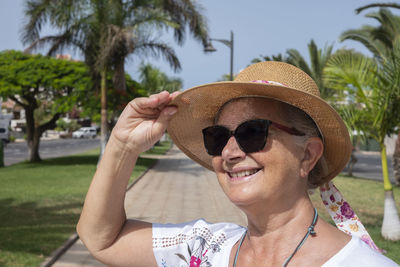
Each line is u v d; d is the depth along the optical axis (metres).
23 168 17.88
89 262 5.17
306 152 1.19
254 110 1.18
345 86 6.31
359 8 11.15
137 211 9.12
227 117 1.23
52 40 15.73
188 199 10.84
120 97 18.42
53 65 19.06
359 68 6.19
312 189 1.38
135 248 1.42
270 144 1.11
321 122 1.18
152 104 1.29
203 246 1.37
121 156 1.34
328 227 1.14
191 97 1.32
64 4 14.66
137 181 14.24
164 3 15.70
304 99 1.12
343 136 1.20
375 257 1.01
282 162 1.11
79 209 8.59
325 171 1.33
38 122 28.80
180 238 1.43
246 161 1.13
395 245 5.91
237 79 1.29
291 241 1.13
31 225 7.02
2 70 18.58
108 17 14.81
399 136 14.01
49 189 11.58
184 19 16.02
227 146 1.17
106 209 1.37
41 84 18.56
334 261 1.03
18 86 18.16
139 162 20.69
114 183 1.35
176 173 17.12
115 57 15.74
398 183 13.90
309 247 1.09
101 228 1.39
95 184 1.37
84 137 62.50
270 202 1.13
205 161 1.68
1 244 5.66
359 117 6.27
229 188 1.18
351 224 1.31
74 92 19.14
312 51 15.93
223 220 8.32
